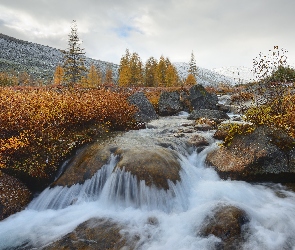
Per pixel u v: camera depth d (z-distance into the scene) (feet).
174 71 217.97
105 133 33.68
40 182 24.52
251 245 15.28
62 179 23.81
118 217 19.35
